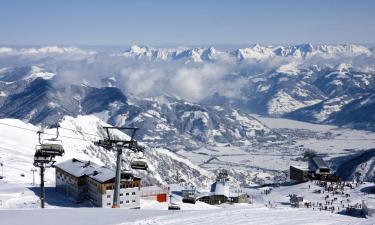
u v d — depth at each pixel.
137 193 131.50
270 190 196.88
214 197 163.62
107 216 62.00
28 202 119.81
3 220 59.00
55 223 57.22
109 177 127.88
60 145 90.88
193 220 59.41
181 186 192.38
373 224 60.47
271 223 59.22
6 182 154.75
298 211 69.31
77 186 132.75
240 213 65.44
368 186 182.75
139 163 94.06
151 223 57.38
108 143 90.81
